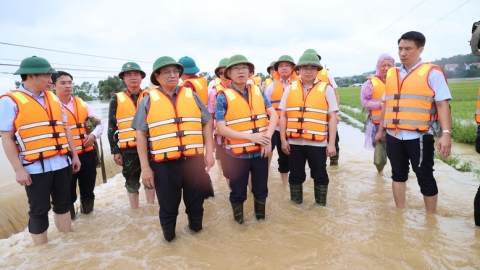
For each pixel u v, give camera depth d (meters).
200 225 3.84
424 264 2.83
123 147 4.67
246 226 3.94
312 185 5.55
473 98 28.05
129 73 4.65
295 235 3.56
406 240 3.28
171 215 3.56
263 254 3.19
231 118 3.79
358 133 11.86
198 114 3.58
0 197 5.84
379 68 5.61
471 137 9.19
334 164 6.80
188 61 5.10
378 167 5.91
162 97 3.46
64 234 4.00
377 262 2.92
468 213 4.02
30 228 3.69
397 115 3.93
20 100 3.46
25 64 3.50
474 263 2.82
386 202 4.52
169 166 3.45
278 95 5.70
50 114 3.66
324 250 3.19
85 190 4.77
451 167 6.27
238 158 3.83
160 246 3.53
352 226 3.70
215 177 6.59
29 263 3.25
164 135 3.37
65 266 3.15
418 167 3.90
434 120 3.79
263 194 4.02
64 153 3.78
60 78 4.48
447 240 3.24
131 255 3.35
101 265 3.16
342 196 4.89
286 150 4.42
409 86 3.82
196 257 3.23
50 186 3.71
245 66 3.76
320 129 4.20
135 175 4.82
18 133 3.45
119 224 4.31
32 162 3.52
